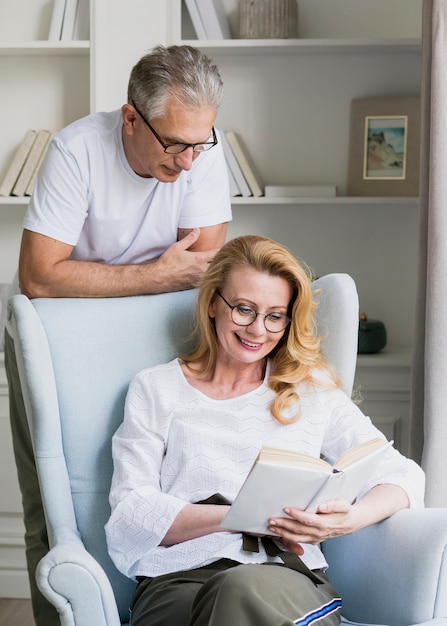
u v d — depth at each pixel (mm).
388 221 3395
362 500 1778
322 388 1931
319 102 3365
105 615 1595
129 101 2023
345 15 3328
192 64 1944
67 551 1604
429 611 1719
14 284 2406
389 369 3137
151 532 1758
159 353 2037
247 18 3209
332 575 1901
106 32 3178
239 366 1916
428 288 2631
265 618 1452
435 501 2609
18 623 3037
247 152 3393
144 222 2213
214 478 1835
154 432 1883
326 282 2047
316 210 3404
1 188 3264
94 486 1939
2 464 3256
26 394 1890
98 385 1979
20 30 3395
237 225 3432
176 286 2119
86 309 2018
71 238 2152
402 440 3172
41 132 3279
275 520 1632
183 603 1636
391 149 3320
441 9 2629
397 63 3340
